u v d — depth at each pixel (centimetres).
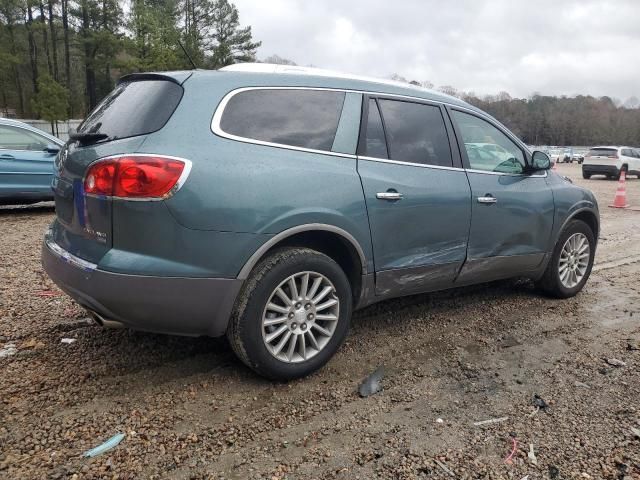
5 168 817
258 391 300
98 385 300
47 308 417
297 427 268
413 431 267
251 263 281
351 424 272
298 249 303
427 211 355
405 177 346
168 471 231
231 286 279
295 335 307
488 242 403
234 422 270
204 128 277
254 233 279
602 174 2503
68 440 249
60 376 308
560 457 248
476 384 318
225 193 271
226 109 287
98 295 264
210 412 277
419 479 230
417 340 382
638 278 581
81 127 327
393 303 459
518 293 502
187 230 263
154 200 257
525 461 244
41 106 4688
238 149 282
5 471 226
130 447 246
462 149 391
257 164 284
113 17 5003
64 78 5644
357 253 324
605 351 373
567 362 353
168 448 247
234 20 5272
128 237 261
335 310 322
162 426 263
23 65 5497
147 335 368
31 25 5103
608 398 304
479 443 258
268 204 282
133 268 259
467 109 409
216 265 272
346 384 313
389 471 235
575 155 5512
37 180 853
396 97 361
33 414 268
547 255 461
